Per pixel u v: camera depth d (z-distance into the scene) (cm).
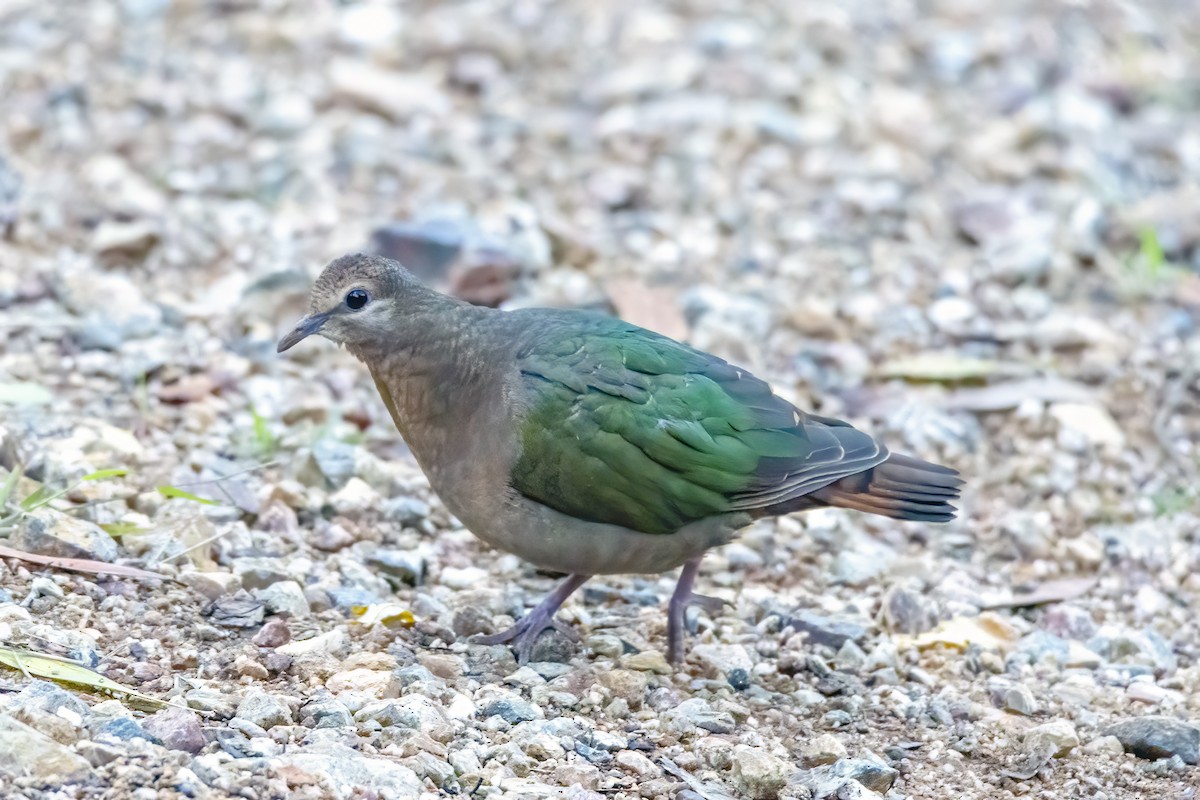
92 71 1739
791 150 1691
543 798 760
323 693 831
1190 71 1967
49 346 1226
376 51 1827
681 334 1359
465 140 1670
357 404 1212
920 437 1265
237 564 967
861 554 1117
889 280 1479
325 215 1498
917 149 1714
